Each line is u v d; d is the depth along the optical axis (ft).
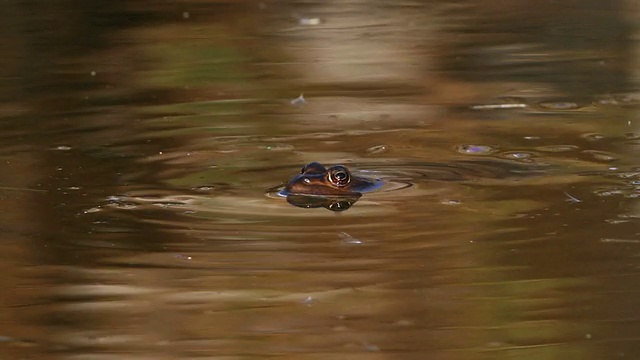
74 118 42.65
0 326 24.81
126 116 43.21
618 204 31.30
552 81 49.01
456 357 23.27
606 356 22.99
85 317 25.23
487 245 28.43
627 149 37.50
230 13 65.92
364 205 31.60
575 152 37.27
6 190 33.17
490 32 60.13
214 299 25.96
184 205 31.91
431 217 30.53
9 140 39.24
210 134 40.24
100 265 27.63
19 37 58.90
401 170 35.37
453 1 69.72
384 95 46.80
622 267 26.91
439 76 50.55
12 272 27.25
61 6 66.33
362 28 61.98
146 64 53.26
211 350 23.77
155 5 67.67
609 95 46.06
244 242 28.91
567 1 67.46
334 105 45.03
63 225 30.25
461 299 25.54
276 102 45.68
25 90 47.67
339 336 24.29
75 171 35.29
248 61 53.98
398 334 24.26
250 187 33.60
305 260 27.86
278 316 25.07
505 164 35.88
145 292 26.35
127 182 34.12
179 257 28.12
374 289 26.21
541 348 23.45
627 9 64.18
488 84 48.67
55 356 23.49
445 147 38.32
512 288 26.05
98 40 58.44
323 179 32.73
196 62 53.36
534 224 29.76
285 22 63.62
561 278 26.35
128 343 24.11
